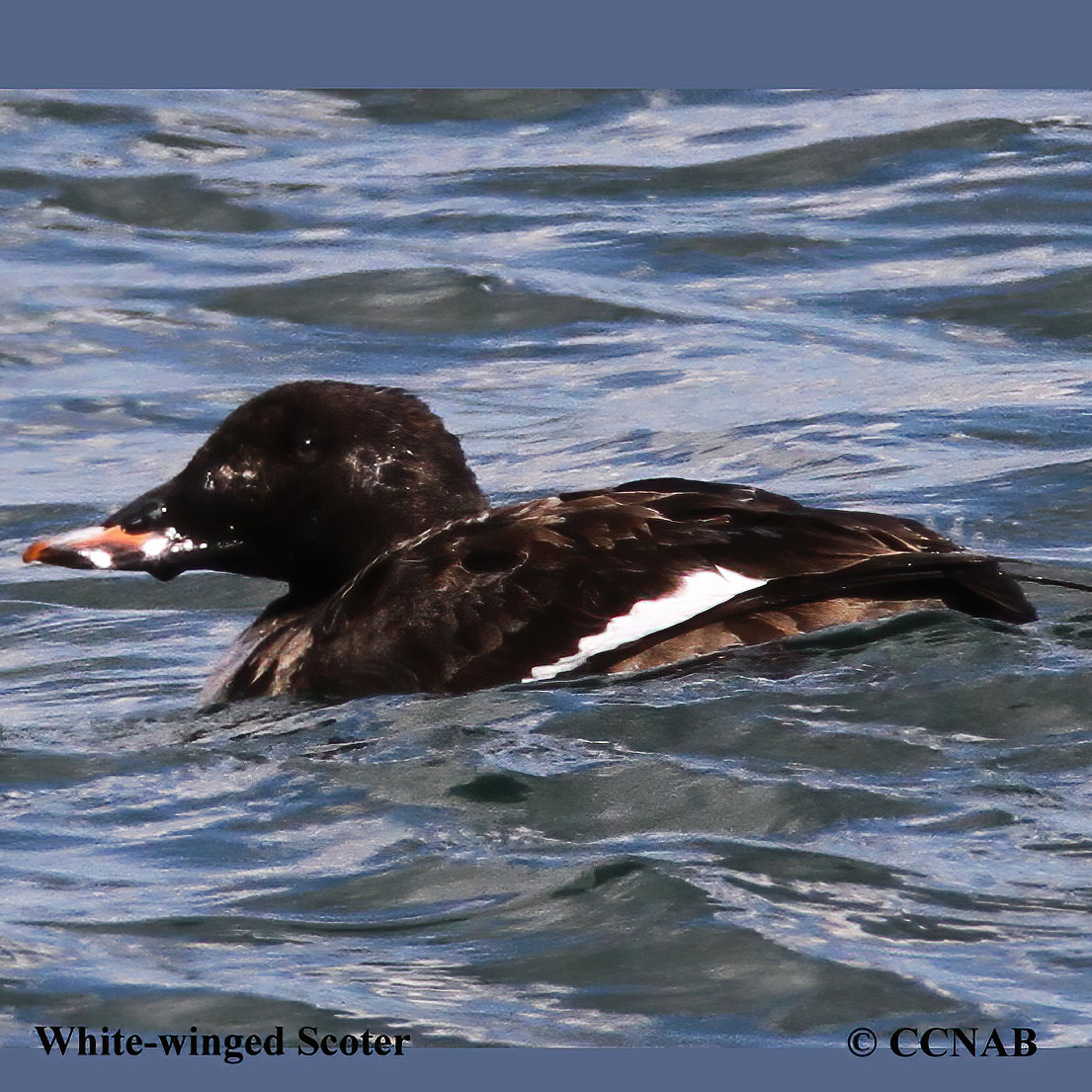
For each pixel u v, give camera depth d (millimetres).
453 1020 7398
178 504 11398
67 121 23719
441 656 10281
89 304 19266
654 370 17359
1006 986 7379
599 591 10172
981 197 20734
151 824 9195
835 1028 7238
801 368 17203
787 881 8164
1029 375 16703
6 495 15391
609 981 7574
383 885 8406
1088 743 9203
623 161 22312
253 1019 7449
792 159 22062
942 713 9500
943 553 10195
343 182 22109
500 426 16375
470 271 19516
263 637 11234
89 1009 7547
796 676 9836
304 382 11375
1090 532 13422
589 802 9000
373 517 11102
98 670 12094
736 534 10305
